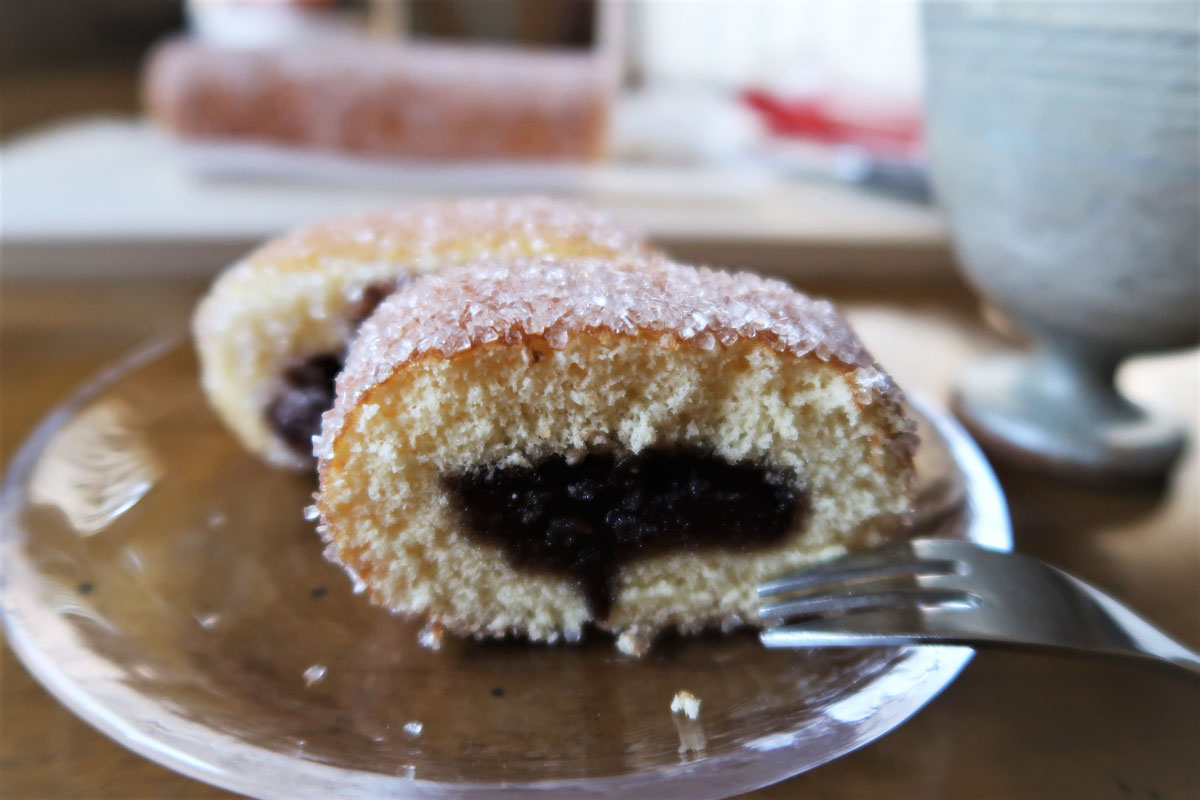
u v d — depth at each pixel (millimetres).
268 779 136
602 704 151
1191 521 189
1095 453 197
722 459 164
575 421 160
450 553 164
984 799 142
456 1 526
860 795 143
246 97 328
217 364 197
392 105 331
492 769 139
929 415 196
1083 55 175
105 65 667
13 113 490
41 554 165
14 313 260
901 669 150
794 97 421
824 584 160
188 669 152
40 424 202
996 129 190
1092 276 188
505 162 344
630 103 472
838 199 349
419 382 155
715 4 526
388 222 198
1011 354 241
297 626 163
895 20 475
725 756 140
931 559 160
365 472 159
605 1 514
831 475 164
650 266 174
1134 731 151
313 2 488
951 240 219
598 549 165
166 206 315
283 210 317
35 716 150
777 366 158
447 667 158
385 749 142
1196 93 168
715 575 167
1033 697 156
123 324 255
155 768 144
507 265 171
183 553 175
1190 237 177
